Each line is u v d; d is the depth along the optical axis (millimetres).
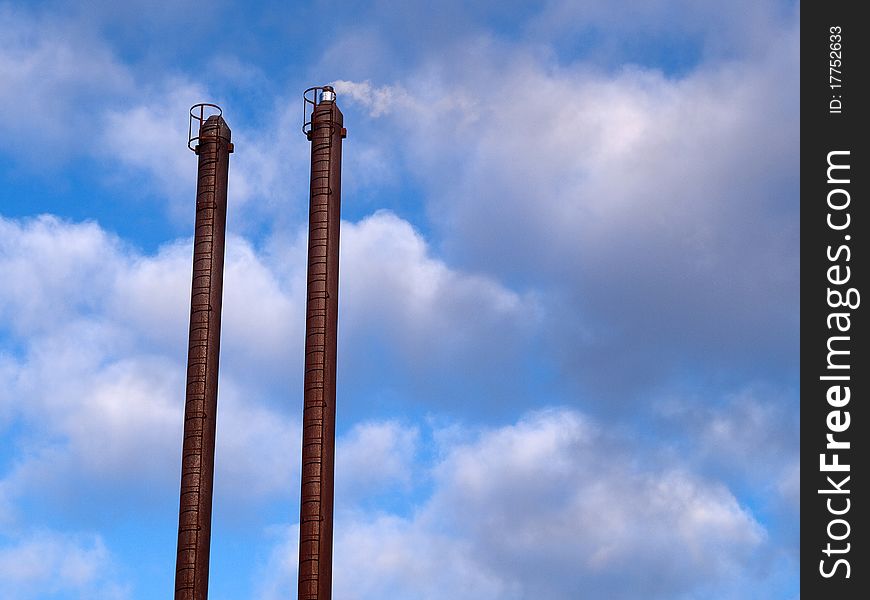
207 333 68688
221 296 70250
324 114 71125
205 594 64688
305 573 62531
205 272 69812
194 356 68312
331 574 63281
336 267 68812
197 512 65438
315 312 66938
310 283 67750
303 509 63688
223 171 72250
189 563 64500
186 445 66750
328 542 63500
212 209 71000
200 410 67250
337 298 68375
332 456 65062
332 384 66250
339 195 70562
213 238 70562
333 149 70688
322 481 64000
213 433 67688
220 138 72562
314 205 69438
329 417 65438
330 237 68688
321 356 66062
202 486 66000
